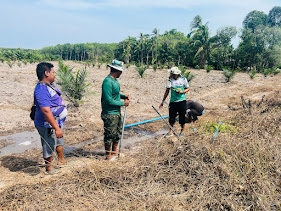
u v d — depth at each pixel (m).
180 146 4.49
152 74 29.98
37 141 6.54
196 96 14.10
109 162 4.40
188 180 3.77
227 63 57.53
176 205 3.31
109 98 4.71
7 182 4.14
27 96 12.25
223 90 16.34
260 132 5.02
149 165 4.14
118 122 4.92
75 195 3.57
